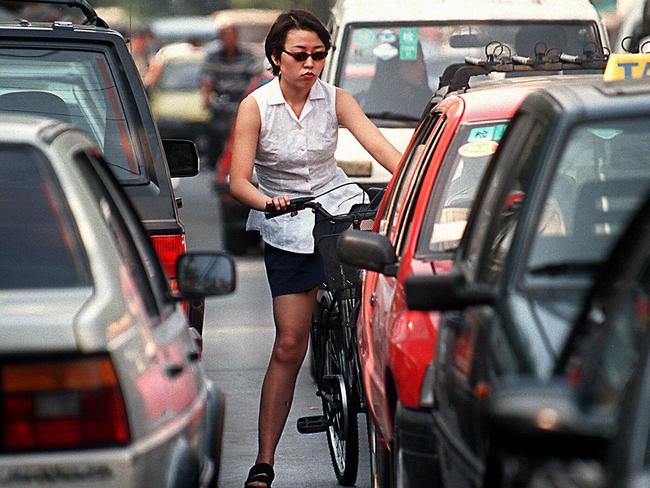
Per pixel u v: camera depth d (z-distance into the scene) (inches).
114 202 683.4
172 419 609.3
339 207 1058.7
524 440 446.0
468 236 720.3
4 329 549.0
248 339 1665.8
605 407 469.7
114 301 581.3
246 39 5172.2
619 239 527.5
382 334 845.8
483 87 935.0
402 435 741.9
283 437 1227.2
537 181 607.2
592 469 461.7
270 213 997.8
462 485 608.1
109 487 552.7
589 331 514.6
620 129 616.4
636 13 1979.6
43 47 1062.4
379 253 832.9
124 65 1065.5
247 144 1032.8
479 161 851.4
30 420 549.0
